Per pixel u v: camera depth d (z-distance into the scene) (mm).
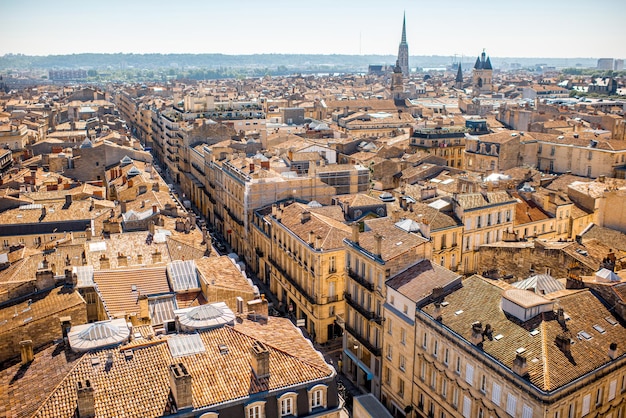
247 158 174000
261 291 139875
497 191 133375
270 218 135875
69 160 192625
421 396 84062
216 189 186000
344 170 157625
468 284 83062
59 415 56031
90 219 130250
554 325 71625
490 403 70062
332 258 112438
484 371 70500
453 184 164000
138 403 57969
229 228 171500
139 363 62219
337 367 108562
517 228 130625
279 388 62031
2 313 74562
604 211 126562
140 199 145750
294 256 122250
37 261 97250
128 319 77625
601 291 79000
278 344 68500
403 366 87562
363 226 122438
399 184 185500
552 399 62562
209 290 82500
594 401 68125
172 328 71438
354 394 99562
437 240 116125
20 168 188000
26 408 57219
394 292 88125
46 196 146625
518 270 104562
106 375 60438
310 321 117562
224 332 68188
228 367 63281
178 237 113688
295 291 123500
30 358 65438
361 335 99062
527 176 171125
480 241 124000
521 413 65500
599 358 68500
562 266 98562
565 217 141125
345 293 102500
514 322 73125
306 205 137375
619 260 100188
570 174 182750
